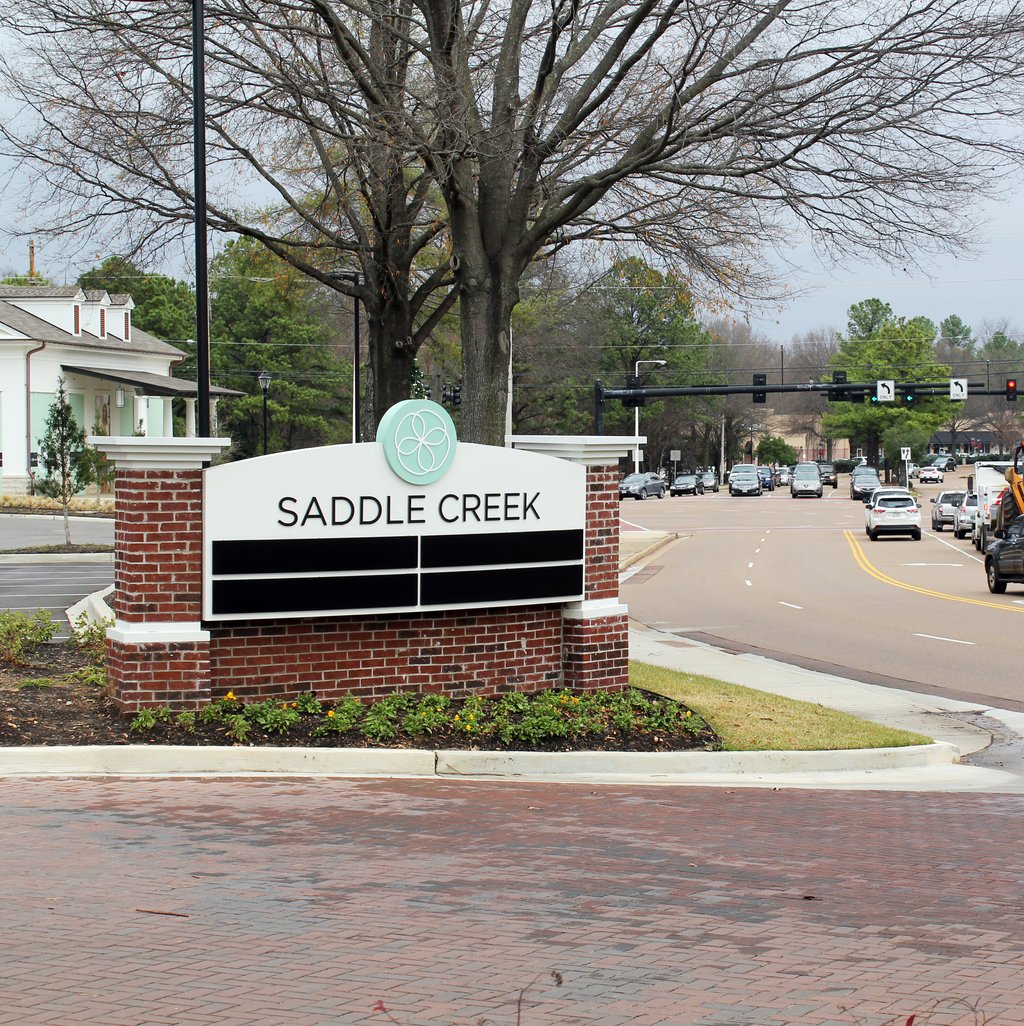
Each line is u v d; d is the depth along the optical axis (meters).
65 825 8.73
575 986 5.75
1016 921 6.94
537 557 13.49
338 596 12.36
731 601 29.56
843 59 17.77
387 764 11.16
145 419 56.56
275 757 10.95
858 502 85.88
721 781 11.52
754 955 6.24
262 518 12.02
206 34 19.36
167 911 6.82
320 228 21.73
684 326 92.00
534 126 18.42
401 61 19.56
